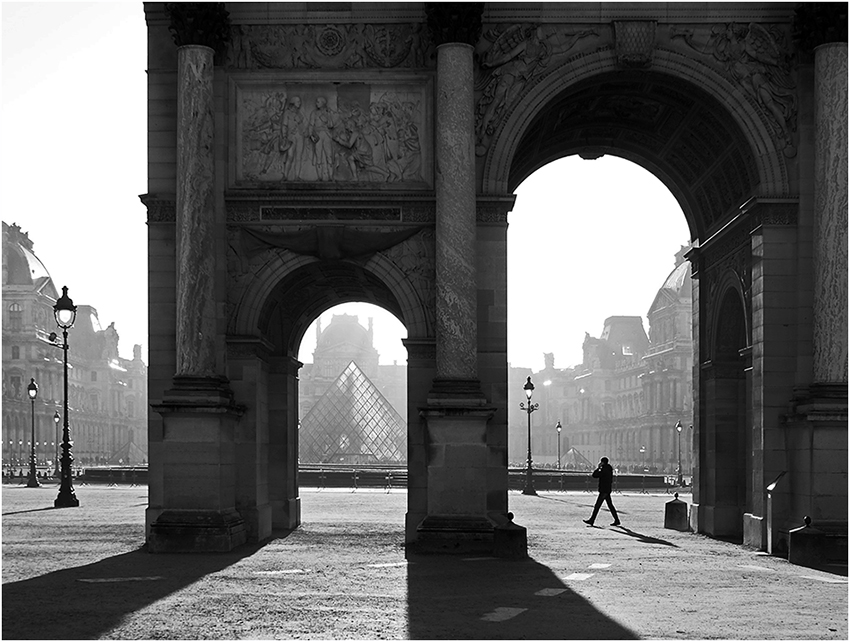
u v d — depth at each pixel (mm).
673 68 40156
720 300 45875
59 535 43469
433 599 25750
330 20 40125
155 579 29312
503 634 21234
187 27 38781
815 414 37438
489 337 39094
